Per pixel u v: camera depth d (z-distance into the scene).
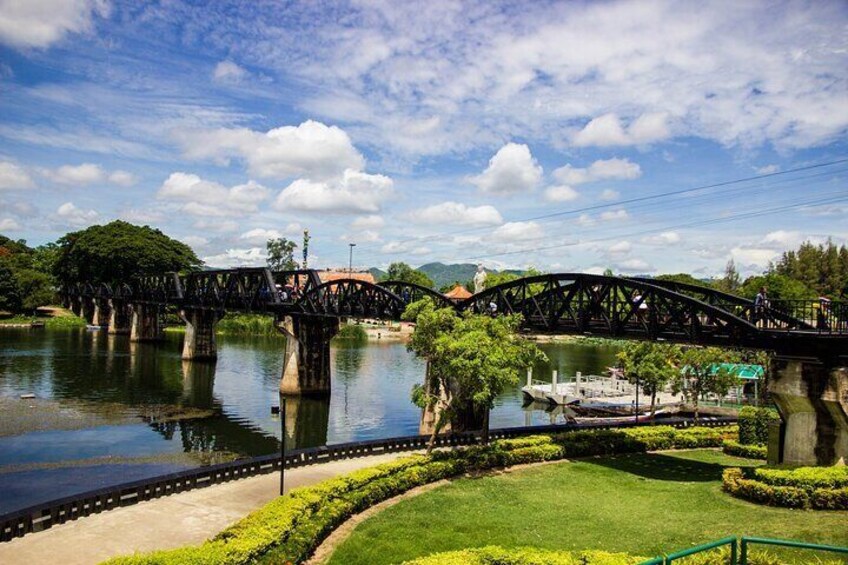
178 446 45.06
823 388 26.66
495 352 32.75
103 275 128.75
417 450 35.84
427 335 35.12
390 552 20.55
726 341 30.77
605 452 37.50
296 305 65.62
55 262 150.88
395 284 58.56
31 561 19.23
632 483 30.44
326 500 24.17
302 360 67.19
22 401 58.25
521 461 34.25
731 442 38.88
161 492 25.98
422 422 48.59
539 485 29.81
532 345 35.72
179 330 136.00
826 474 24.72
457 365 32.25
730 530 21.73
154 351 100.31
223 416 56.28
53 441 44.81
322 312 64.69
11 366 78.62
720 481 30.52
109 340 113.94
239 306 75.44
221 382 74.19
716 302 37.88
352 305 62.91
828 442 26.91
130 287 122.00
